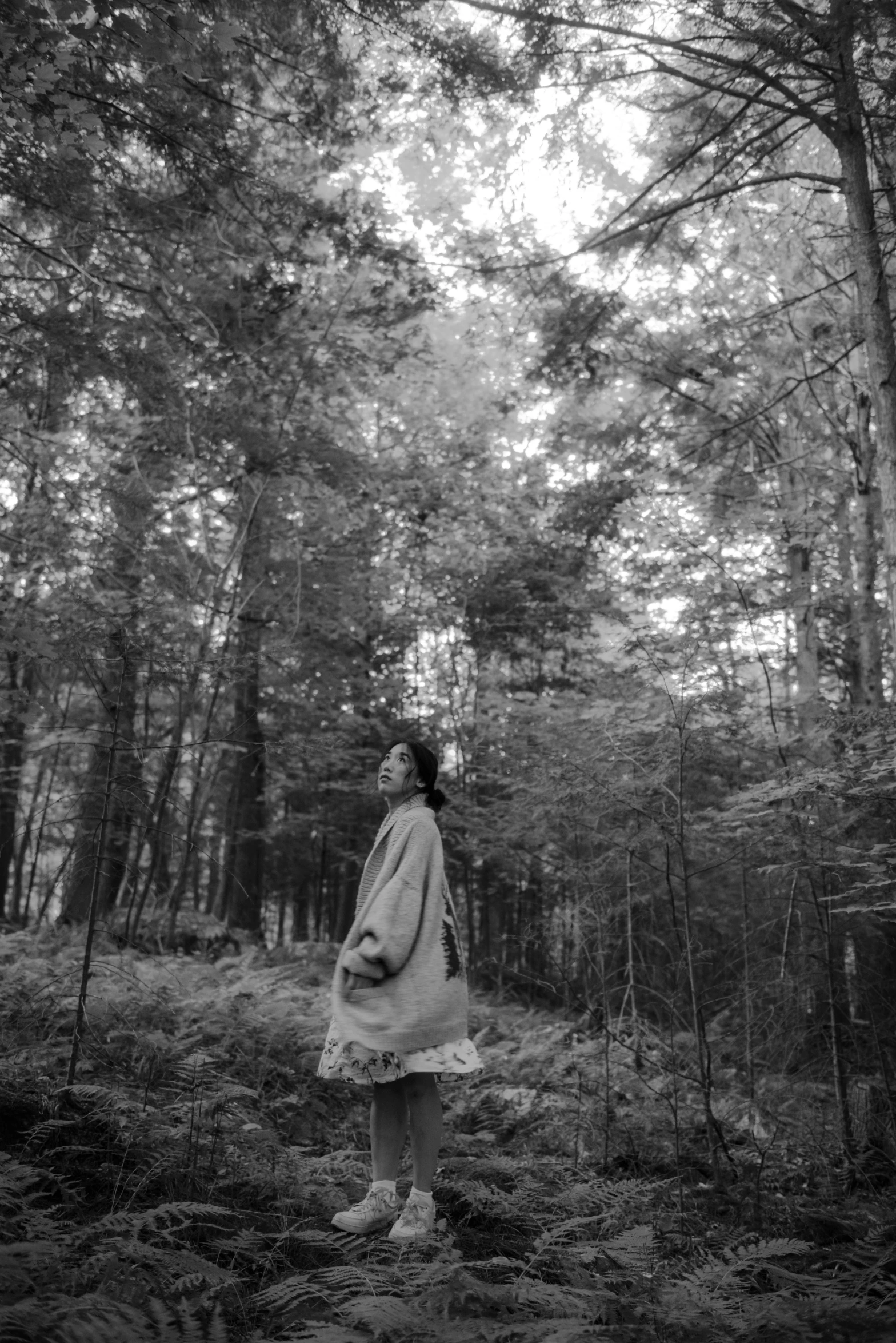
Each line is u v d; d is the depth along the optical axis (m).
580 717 5.90
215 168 7.65
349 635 13.92
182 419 9.12
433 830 3.71
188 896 21.23
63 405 9.11
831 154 11.21
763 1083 5.37
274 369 10.12
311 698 13.01
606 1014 5.31
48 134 5.18
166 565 8.77
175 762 7.95
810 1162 4.92
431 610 14.87
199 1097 4.26
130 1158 3.65
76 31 4.63
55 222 7.25
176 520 10.05
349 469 11.34
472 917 13.86
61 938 9.24
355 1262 3.02
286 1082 5.47
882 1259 3.29
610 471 10.98
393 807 3.88
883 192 8.00
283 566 11.93
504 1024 8.98
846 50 7.14
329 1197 3.70
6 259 7.54
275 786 16.62
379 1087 3.60
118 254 7.65
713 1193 4.45
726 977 5.78
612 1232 3.64
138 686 4.85
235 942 12.13
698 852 5.88
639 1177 4.66
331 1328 2.24
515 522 15.27
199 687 5.06
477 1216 3.79
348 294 10.48
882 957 5.27
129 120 6.88
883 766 4.80
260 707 13.47
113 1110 3.81
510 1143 5.25
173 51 4.77
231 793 14.92
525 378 10.12
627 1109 5.60
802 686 11.71
